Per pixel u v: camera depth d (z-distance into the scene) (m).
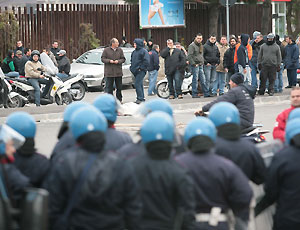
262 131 21.72
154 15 73.31
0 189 9.31
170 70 46.34
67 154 10.55
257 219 14.30
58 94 44.75
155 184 10.98
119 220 10.46
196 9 77.94
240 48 46.69
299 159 12.71
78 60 61.81
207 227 11.70
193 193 11.10
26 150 12.52
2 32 63.16
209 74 47.41
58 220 10.39
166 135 11.06
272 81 47.19
